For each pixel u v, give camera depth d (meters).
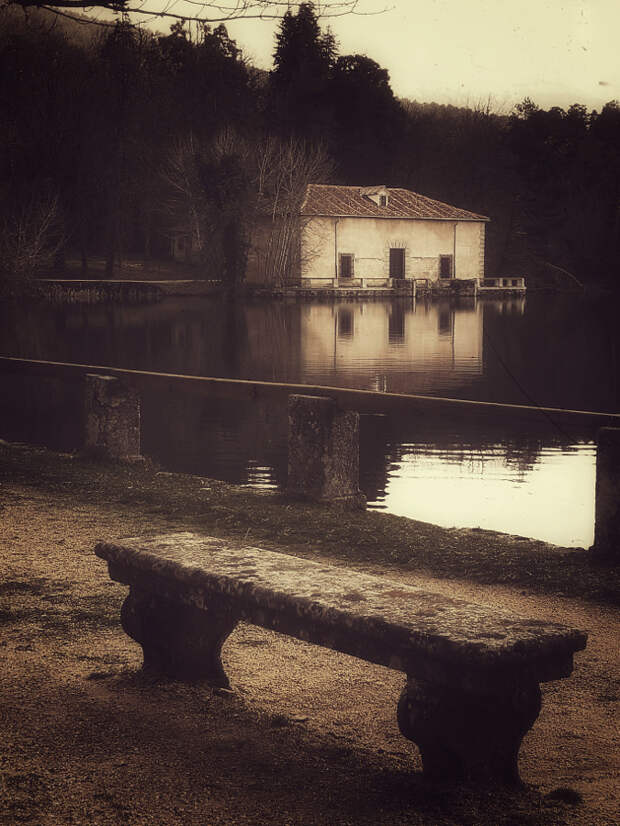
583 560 6.80
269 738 3.32
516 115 92.75
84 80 62.66
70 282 62.62
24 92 57.19
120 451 10.69
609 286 88.75
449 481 12.50
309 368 29.70
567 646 2.78
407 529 7.80
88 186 67.00
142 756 3.14
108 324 45.78
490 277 87.38
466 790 2.87
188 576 3.49
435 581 6.31
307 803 2.82
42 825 2.67
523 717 2.83
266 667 4.37
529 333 43.31
